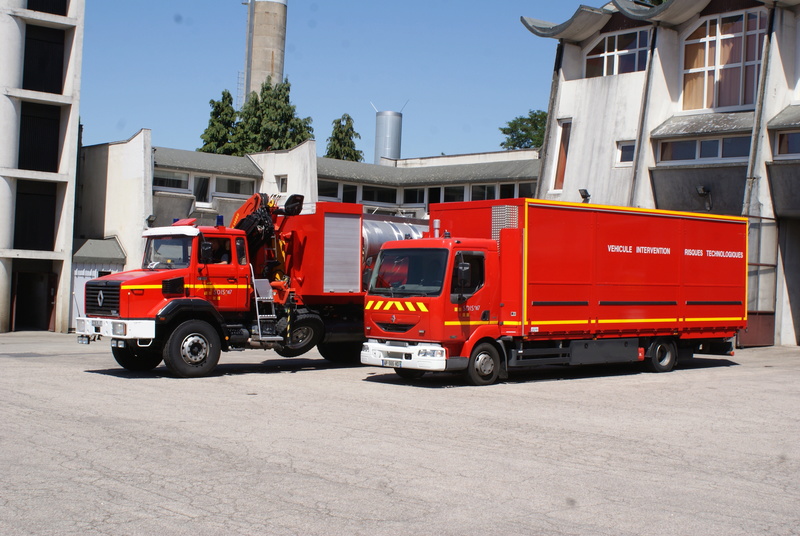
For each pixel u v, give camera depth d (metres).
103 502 7.33
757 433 11.38
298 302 18.67
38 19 35.19
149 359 17.80
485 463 9.13
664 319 18.59
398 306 15.86
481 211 16.73
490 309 16.09
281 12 68.62
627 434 11.08
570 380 17.38
